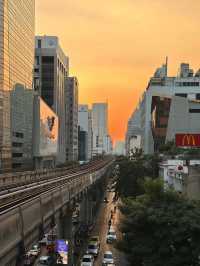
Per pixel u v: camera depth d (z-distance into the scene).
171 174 63.66
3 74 140.62
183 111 184.00
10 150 145.88
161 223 29.72
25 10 173.00
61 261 61.25
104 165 166.25
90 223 109.62
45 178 73.75
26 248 27.73
